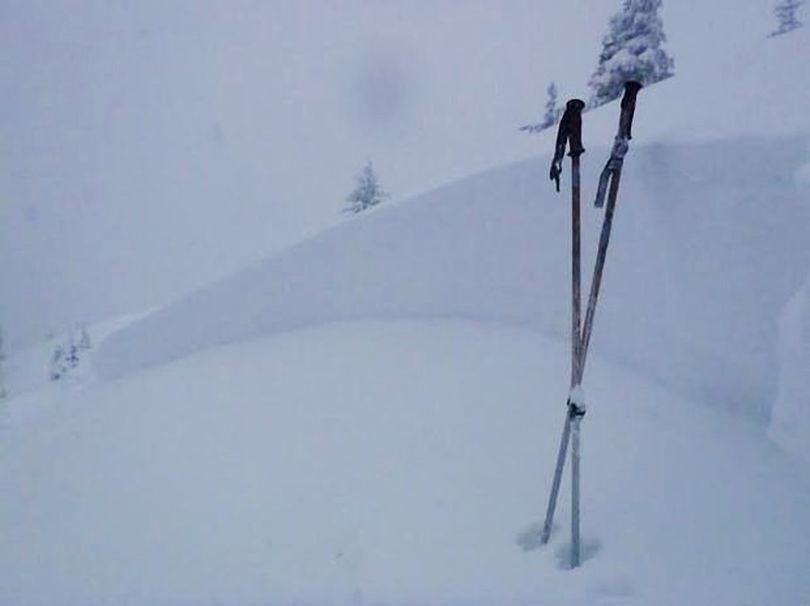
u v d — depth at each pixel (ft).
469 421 15.17
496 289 20.44
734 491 10.98
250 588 10.50
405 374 18.29
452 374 17.69
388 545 11.27
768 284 12.35
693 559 9.59
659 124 16.44
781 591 8.64
